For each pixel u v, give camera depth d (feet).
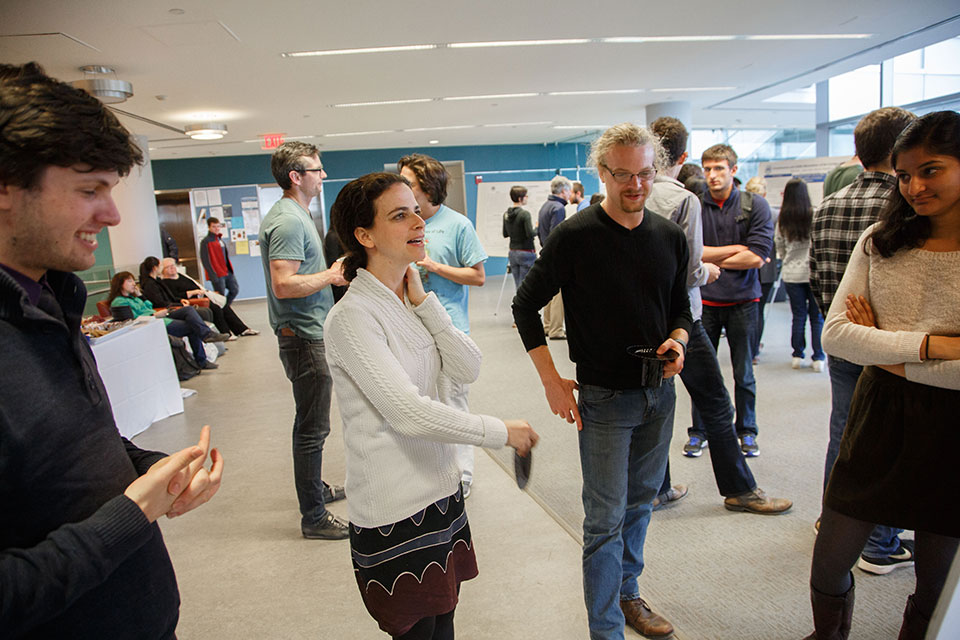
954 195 3.98
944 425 4.16
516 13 15.28
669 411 5.51
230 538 8.68
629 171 4.86
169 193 40.29
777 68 24.99
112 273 22.47
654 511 8.47
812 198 20.10
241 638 6.40
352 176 43.37
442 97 25.29
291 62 18.10
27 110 2.19
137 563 2.77
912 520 4.31
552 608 6.54
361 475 4.05
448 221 8.77
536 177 46.39
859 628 5.83
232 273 31.73
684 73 24.45
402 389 3.80
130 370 13.51
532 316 5.66
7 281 2.24
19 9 12.52
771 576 6.82
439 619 4.64
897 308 4.41
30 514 2.30
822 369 14.73
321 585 7.36
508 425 4.04
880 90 26.27
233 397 16.55
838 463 4.79
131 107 22.85
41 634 2.41
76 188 2.36
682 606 6.39
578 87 25.53
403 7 14.11
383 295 4.14
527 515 8.73
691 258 7.13
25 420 2.25
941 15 18.62
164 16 13.42
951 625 3.12
